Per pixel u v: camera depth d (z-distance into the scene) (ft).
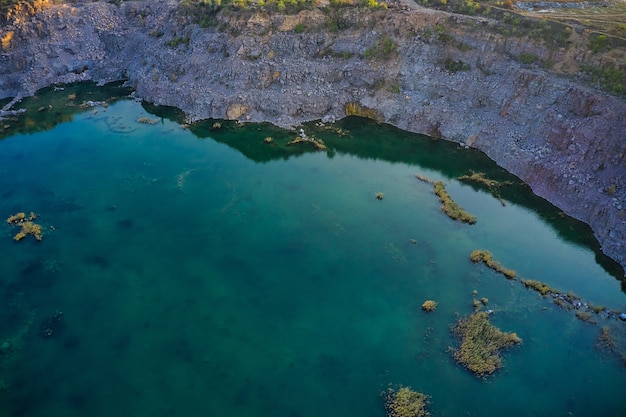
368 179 186.19
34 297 136.05
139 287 139.23
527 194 173.78
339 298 135.95
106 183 183.62
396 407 106.11
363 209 170.19
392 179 185.88
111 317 129.80
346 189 180.86
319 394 110.01
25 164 194.70
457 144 201.98
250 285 140.15
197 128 219.00
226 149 205.16
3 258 149.38
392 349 120.98
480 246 153.07
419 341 123.03
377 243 155.22
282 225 163.22
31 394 110.63
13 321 128.98
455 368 116.06
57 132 217.56
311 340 123.34
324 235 158.81
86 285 139.85
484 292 137.08
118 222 164.25
